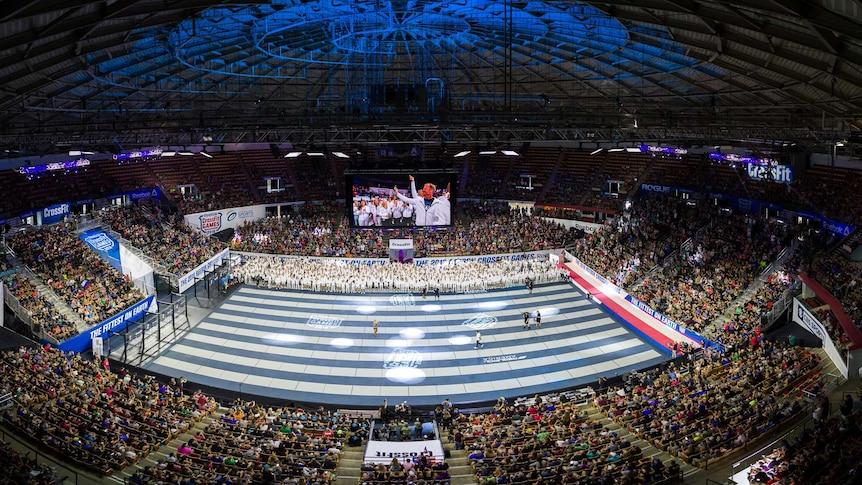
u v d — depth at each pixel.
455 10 32.12
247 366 42.47
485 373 41.56
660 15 23.52
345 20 34.12
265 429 30.42
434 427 31.73
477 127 33.28
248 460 26.70
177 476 24.34
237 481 24.17
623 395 34.47
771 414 27.67
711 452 25.95
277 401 36.88
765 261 47.81
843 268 41.34
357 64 42.97
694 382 34.06
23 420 27.38
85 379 33.84
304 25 34.84
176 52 33.12
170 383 38.00
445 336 47.91
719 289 47.56
